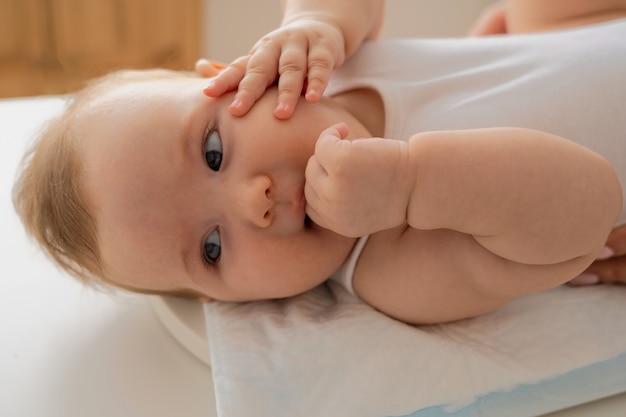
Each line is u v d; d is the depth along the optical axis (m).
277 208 0.68
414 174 0.61
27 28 1.68
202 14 1.79
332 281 0.83
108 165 0.71
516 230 0.63
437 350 0.69
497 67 0.83
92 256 0.77
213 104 0.71
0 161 1.09
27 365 0.74
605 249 0.77
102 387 0.72
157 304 0.82
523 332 0.73
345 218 0.62
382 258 0.75
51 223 0.78
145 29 1.76
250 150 0.67
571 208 0.62
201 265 0.74
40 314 0.82
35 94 1.72
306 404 0.67
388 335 0.70
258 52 0.72
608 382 0.73
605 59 0.80
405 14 1.95
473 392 0.68
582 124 0.76
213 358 0.70
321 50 0.74
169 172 0.70
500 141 0.63
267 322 0.74
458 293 0.72
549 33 0.91
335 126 0.66
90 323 0.82
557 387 0.72
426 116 0.78
